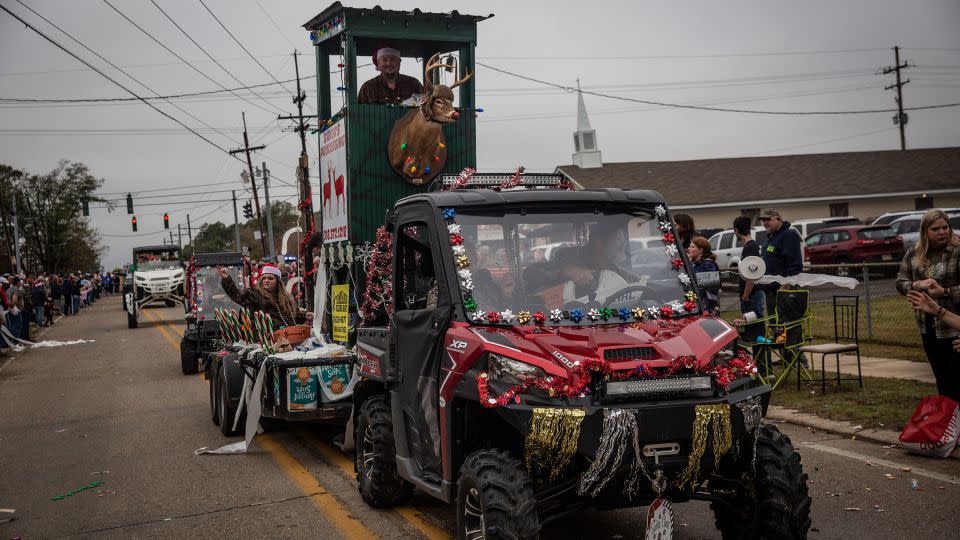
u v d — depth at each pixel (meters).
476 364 4.72
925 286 6.70
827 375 10.73
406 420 5.88
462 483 4.66
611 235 5.47
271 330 9.19
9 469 8.77
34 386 15.86
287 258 14.72
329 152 10.29
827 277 10.25
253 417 8.89
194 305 17.02
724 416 4.35
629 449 4.21
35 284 33.56
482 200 5.40
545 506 4.79
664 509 4.36
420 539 5.88
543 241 5.36
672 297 5.38
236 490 7.47
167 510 6.92
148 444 9.72
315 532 6.14
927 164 43.81
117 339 25.75
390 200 9.51
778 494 4.50
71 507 7.14
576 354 4.42
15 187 98.75
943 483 6.32
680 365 4.38
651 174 44.34
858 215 41.94
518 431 4.77
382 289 6.91
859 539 5.33
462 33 10.56
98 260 118.25
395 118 9.56
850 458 7.18
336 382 8.40
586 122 52.62
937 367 7.01
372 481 6.49
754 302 11.34
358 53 12.00
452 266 5.21
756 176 43.34
